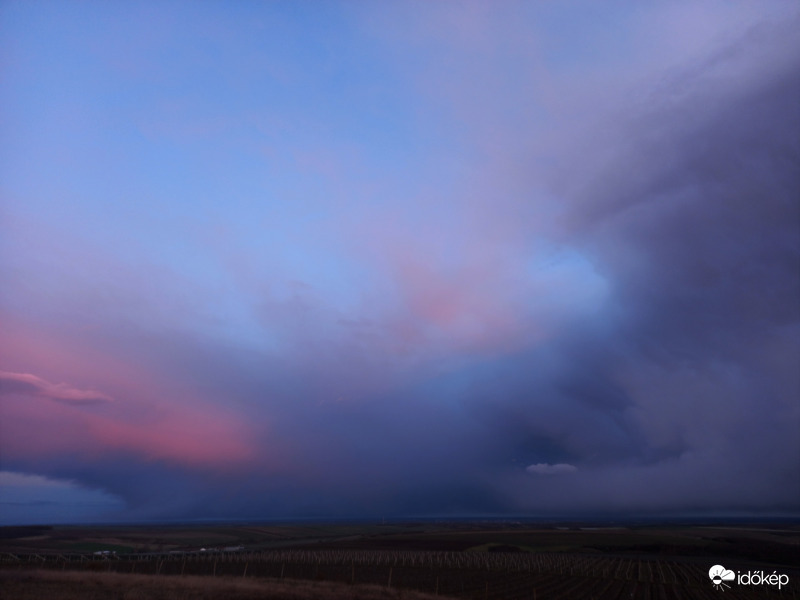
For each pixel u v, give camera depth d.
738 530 191.75
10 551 96.06
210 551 107.38
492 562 83.50
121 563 71.69
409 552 106.44
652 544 122.56
